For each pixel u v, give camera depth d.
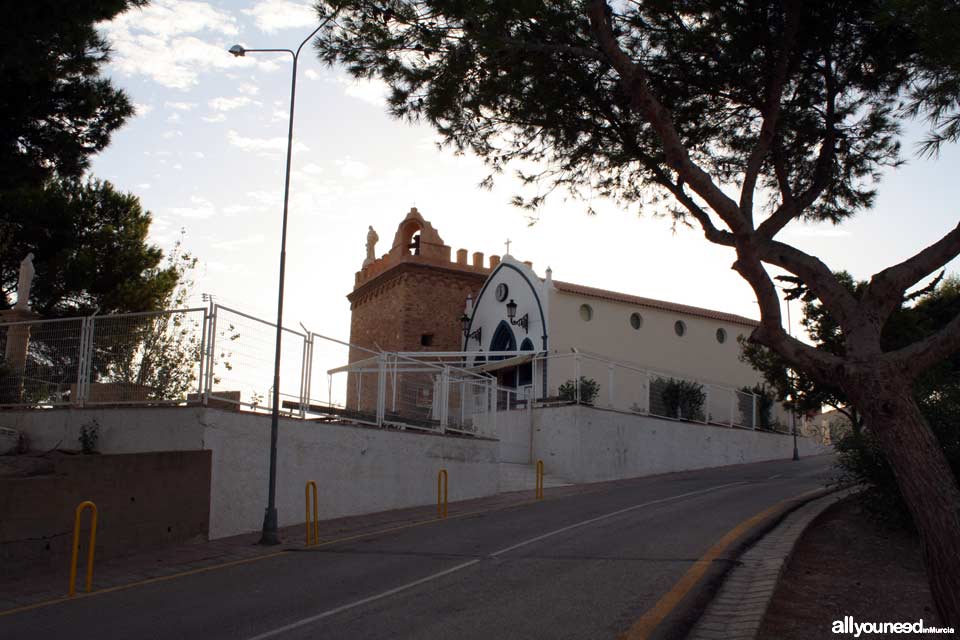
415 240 41.94
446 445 22.56
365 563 12.21
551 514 17.95
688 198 10.95
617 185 12.52
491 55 11.19
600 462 28.97
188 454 14.75
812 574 10.79
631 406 31.64
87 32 14.84
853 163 12.09
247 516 16.02
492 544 13.66
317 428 18.16
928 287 19.28
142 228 31.11
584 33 11.27
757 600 8.85
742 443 36.03
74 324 17.00
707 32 11.34
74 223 29.64
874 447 13.72
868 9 10.27
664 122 9.27
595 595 9.35
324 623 8.43
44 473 14.16
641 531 14.38
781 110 11.77
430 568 11.50
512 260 37.44
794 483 23.19
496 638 7.67
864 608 9.02
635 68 9.50
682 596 9.11
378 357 21.44
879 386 7.61
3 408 17.19
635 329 37.09
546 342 34.09
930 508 7.20
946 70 8.68
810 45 11.01
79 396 16.55
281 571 11.82
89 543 12.02
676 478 28.23
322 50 11.58
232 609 9.23
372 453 19.80
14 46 13.20
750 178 9.98
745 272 8.87
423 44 11.30
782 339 8.55
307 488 15.03
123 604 9.77
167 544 14.15
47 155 15.48
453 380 24.34
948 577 6.98
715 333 40.06
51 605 9.85
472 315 39.81
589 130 11.99
